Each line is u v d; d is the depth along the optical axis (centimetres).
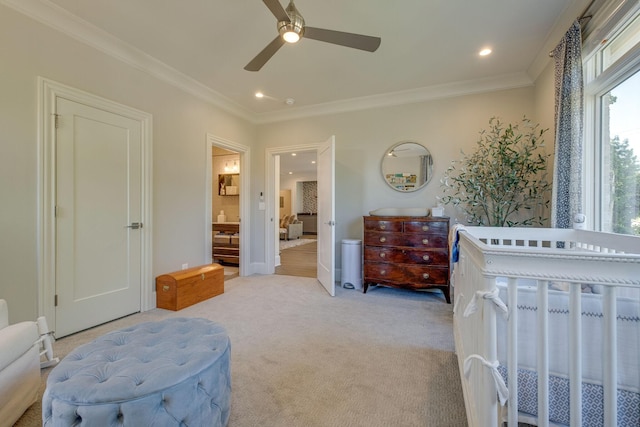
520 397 96
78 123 231
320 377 169
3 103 191
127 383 97
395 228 326
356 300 317
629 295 120
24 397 136
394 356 194
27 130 202
